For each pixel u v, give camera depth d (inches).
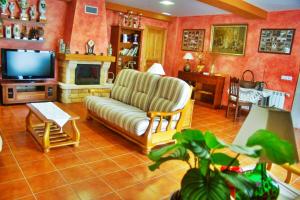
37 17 211.6
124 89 173.0
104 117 150.3
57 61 233.3
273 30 221.0
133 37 288.8
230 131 182.2
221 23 261.7
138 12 271.7
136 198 89.9
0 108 191.2
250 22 237.1
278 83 221.5
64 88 217.9
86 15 223.9
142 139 128.2
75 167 108.9
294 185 110.5
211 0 164.6
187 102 139.6
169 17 304.8
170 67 320.5
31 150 121.6
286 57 214.8
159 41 319.3
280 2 184.5
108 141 141.5
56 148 126.2
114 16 275.9
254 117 49.8
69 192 90.1
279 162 37.4
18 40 209.9
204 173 40.8
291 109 214.2
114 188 95.2
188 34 296.7
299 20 204.7
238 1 181.9
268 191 48.8
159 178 105.3
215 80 251.4
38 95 214.1
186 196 38.7
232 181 38.6
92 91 183.8
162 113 127.3
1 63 199.8
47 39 223.3
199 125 192.9
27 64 206.5
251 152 36.2
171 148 42.6
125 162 117.6
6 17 195.9
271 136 38.2
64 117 121.0
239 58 248.8
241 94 214.5
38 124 153.9
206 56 279.0
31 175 99.2
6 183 92.3
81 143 135.8
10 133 141.3
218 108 258.4
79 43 224.7
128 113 137.9
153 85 152.6
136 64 299.0
